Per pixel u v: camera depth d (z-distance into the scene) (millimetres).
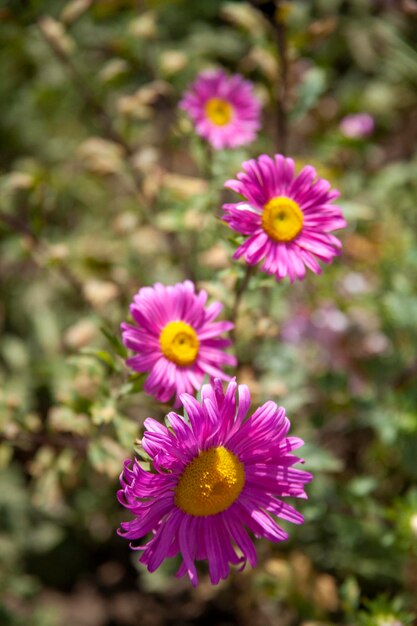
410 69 729
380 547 568
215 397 355
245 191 386
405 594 557
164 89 611
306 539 583
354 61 858
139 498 356
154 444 345
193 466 360
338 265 623
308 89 551
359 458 642
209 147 541
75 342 544
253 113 526
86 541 688
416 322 577
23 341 741
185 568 364
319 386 560
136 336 390
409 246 630
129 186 715
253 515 370
